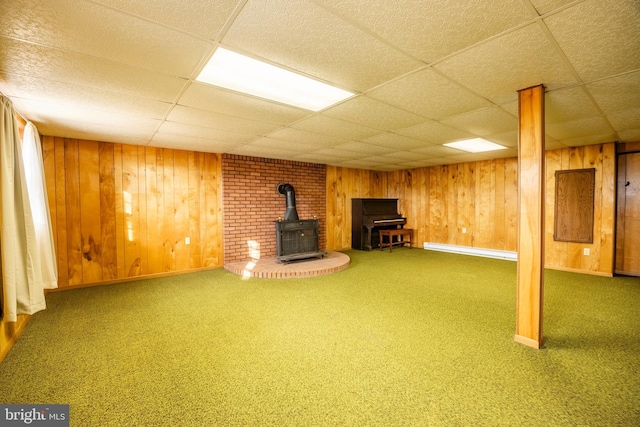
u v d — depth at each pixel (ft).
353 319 9.48
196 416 5.16
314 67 6.41
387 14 4.59
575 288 12.68
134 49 5.57
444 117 10.06
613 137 13.32
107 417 5.12
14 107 8.69
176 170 15.66
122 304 10.94
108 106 8.80
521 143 7.62
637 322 9.06
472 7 4.41
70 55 5.77
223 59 6.04
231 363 6.88
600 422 4.97
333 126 11.16
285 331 8.61
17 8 4.29
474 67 6.42
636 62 6.15
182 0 4.22
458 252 21.44
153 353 7.34
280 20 4.73
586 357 7.04
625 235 14.87
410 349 7.50
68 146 13.00
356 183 24.35
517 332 7.85
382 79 7.02
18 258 7.82
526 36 5.21
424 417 5.13
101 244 13.75
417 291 12.45
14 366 6.73
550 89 7.63
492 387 5.94
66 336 8.27
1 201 7.18
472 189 20.89
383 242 25.40
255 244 18.10
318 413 5.25
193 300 11.40
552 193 16.38
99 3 4.24
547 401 5.51
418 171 24.22
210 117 9.96
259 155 17.75
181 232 15.83
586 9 4.44
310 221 18.39
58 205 12.80
